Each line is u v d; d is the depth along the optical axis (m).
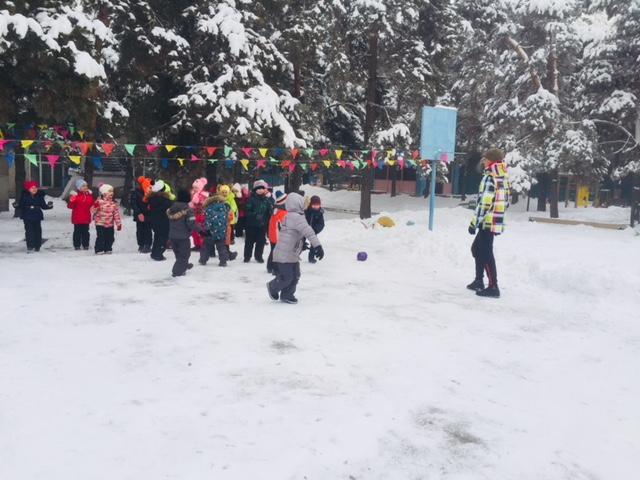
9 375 4.76
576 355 5.80
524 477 3.45
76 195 12.60
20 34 12.27
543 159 25.03
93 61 13.70
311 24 20.92
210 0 17.98
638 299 8.00
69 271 9.63
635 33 23.25
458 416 4.25
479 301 8.02
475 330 6.55
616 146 27.31
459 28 25.00
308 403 4.35
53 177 34.34
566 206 32.59
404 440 3.83
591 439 3.98
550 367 5.43
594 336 6.48
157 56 17.89
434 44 24.25
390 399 4.50
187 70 18.61
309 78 25.12
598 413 4.42
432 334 6.32
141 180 12.13
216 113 16.81
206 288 8.43
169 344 5.67
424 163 22.42
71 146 15.45
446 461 3.58
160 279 9.06
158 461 3.45
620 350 6.00
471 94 32.19
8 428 3.81
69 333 5.97
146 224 12.43
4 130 14.91
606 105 24.09
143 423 3.95
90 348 5.51
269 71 20.08
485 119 31.14
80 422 3.94
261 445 3.68
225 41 17.73
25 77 13.55
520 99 27.52
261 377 4.85
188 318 6.65
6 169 21.39
